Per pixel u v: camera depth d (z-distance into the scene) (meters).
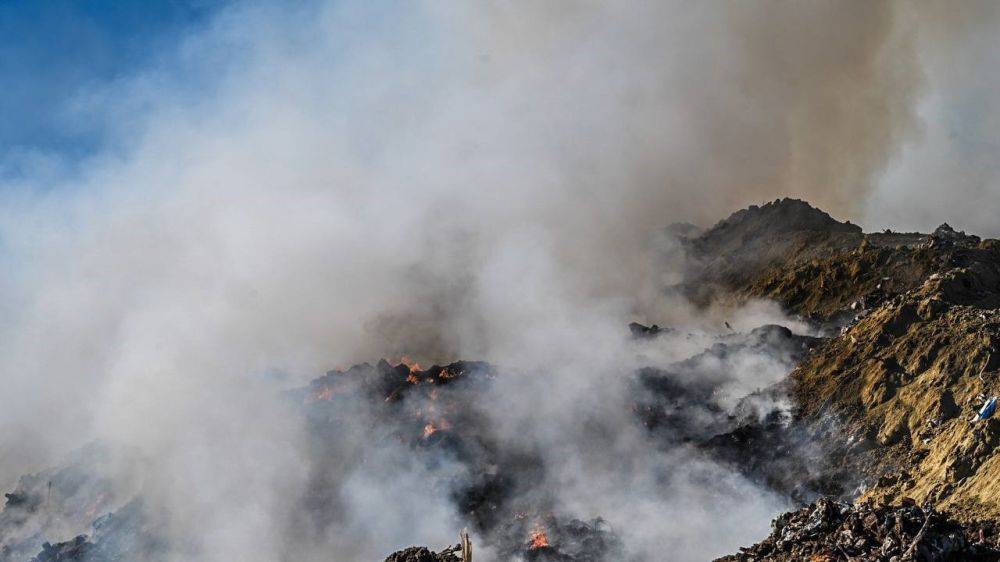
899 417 139.50
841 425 146.62
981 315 149.50
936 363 143.25
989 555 75.50
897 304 165.50
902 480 123.06
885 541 76.38
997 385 130.38
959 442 116.12
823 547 78.50
